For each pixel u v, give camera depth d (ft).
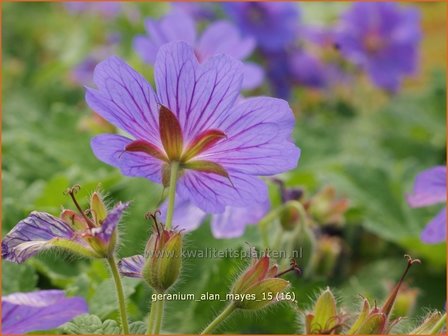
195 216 0.80
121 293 0.61
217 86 0.63
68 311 0.57
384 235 1.19
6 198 1.00
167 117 0.63
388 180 1.29
